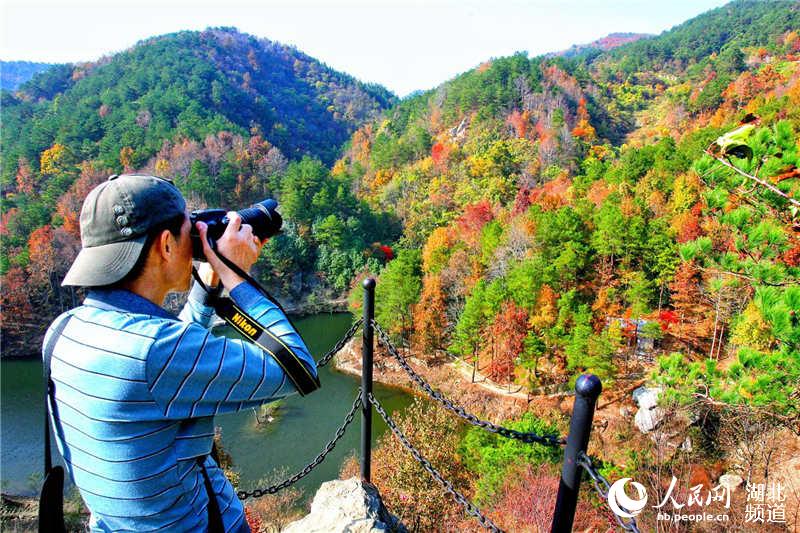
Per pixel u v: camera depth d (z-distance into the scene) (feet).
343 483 11.73
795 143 15.75
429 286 113.60
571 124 297.74
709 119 274.16
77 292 161.99
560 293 108.47
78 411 3.73
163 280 4.30
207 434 4.36
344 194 214.90
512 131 277.85
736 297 66.64
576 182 196.75
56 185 219.82
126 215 3.85
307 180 214.69
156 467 3.87
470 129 294.25
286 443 76.43
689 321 101.35
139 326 3.75
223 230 4.88
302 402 90.53
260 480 66.69
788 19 413.18
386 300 119.55
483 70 353.10
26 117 315.37
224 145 263.08
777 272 18.83
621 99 378.12
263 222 5.39
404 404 92.12
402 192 247.91
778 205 18.01
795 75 250.37
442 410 56.34
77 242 170.09
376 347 113.60
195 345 3.84
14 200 217.77
